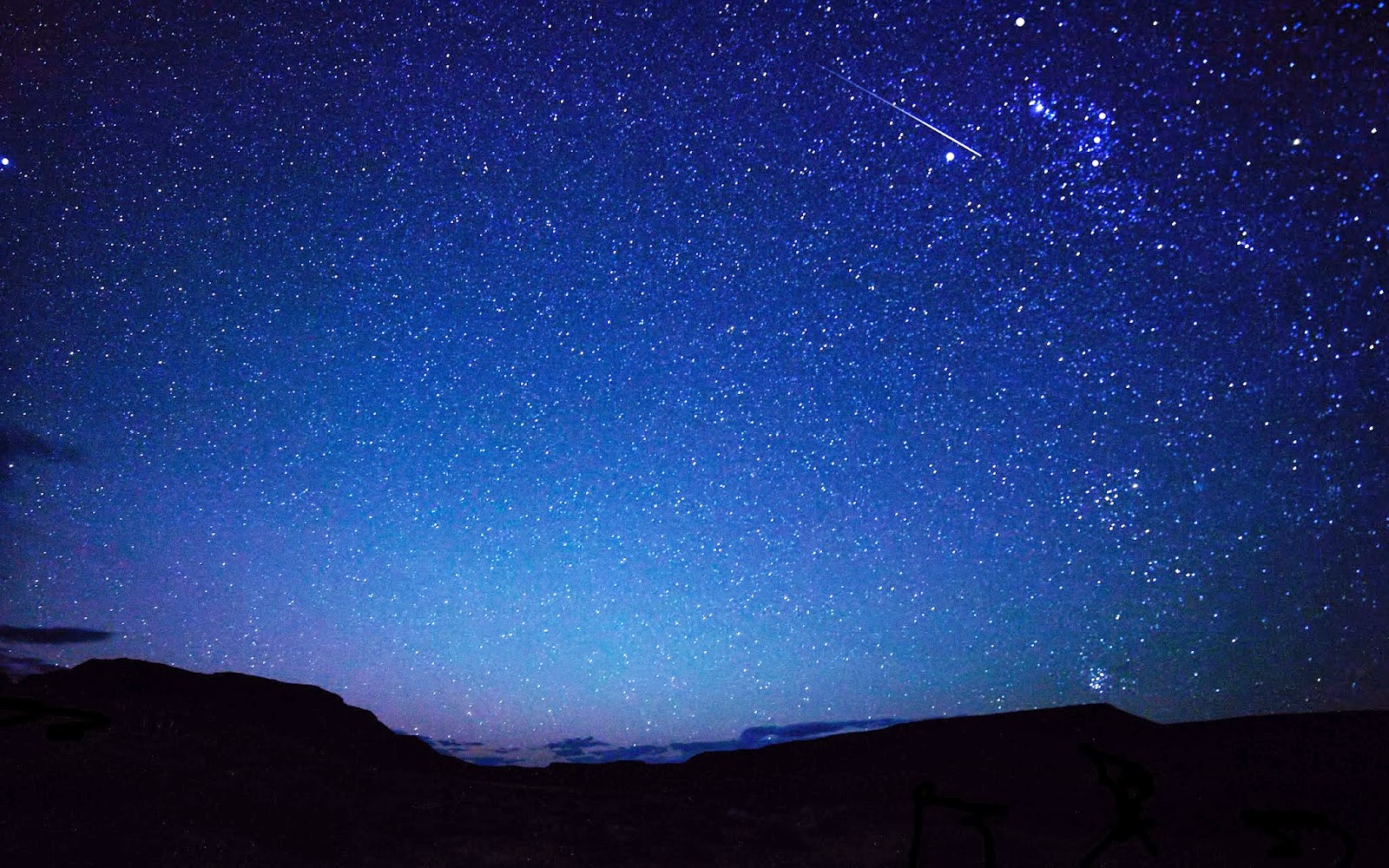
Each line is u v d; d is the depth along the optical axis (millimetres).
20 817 5027
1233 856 6148
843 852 6301
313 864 5254
